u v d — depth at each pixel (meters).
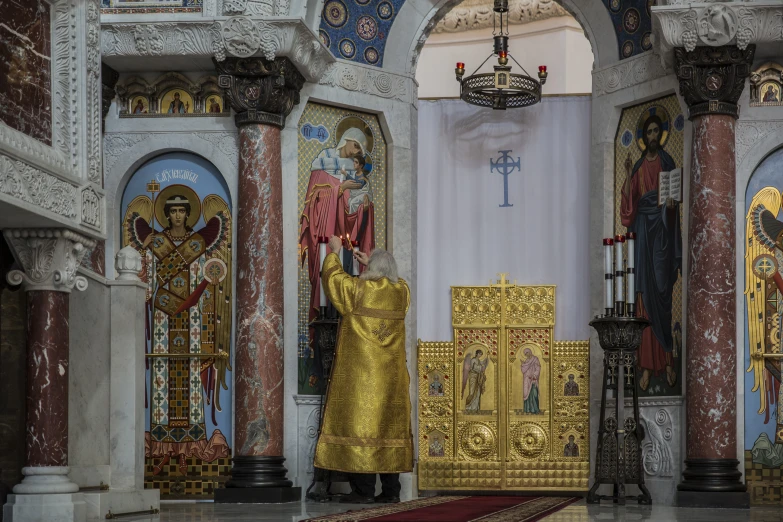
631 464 11.27
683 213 11.80
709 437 10.98
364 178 13.01
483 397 13.30
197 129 12.42
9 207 7.74
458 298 13.56
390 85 13.18
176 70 12.48
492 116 13.95
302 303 12.42
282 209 12.12
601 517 9.02
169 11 11.76
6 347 8.55
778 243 11.52
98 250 9.78
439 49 17.47
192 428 12.20
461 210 13.86
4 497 8.40
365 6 13.11
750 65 11.20
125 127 12.50
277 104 11.91
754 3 10.77
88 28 9.02
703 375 11.05
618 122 12.88
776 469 11.23
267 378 11.69
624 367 11.37
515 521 8.17
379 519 8.10
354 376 10.76
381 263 11.02
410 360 13.12
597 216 12.93
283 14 11.77
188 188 12.53
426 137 14.02
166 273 12.44
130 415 9.67
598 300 12.85
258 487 11.38
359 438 10.66
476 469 13.16
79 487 9.22
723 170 11.20
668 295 11.97
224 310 12.29
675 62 11.38
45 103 8.59
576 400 13.14
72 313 9.36
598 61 13.05
